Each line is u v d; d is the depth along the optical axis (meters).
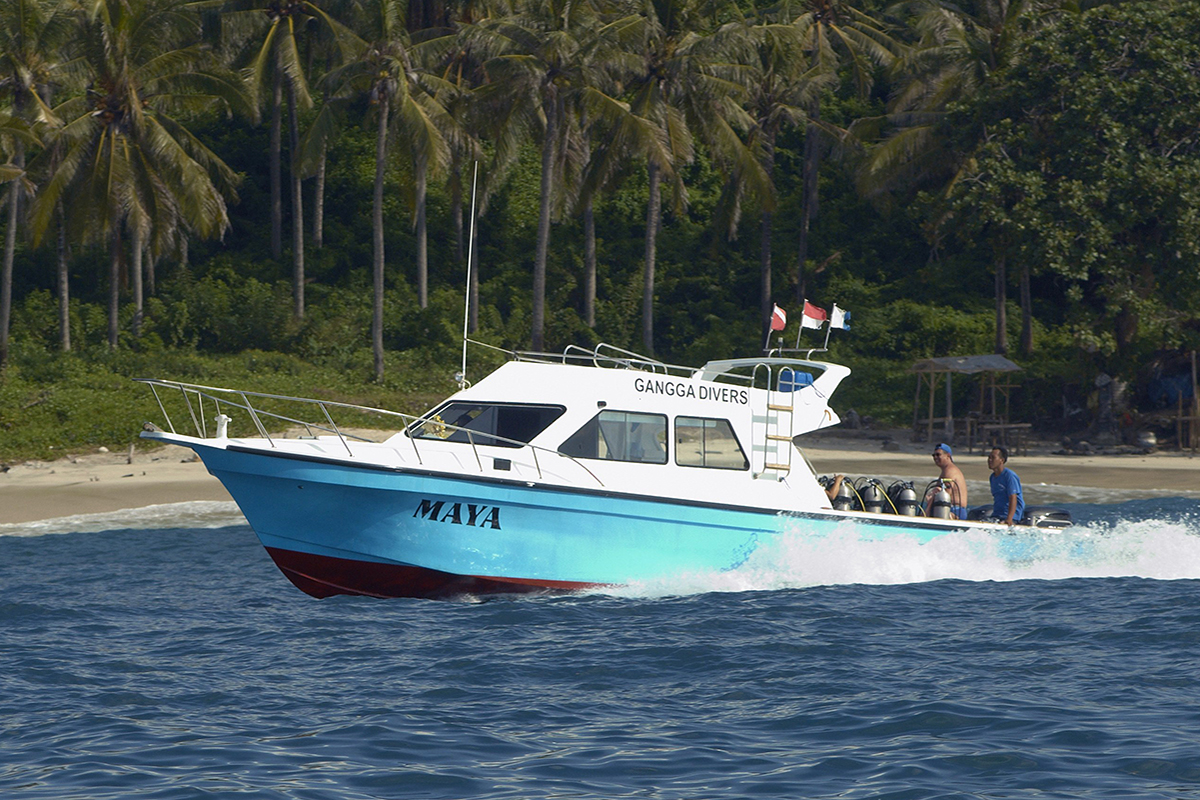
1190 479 105.12
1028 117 139.75
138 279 164.50
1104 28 134.12
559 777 28.19
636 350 174.12
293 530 48.84
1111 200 127.81
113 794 26.81
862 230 198.88
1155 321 127.81
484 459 50.12
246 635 44.53
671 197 199.88
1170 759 28.69
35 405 126.31
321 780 27.89
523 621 45.94
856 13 187.88
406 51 151.00
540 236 144.12
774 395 54.66
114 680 37.62
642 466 51.62
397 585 49.91
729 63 163.38
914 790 27.02
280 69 170.62
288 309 167.62
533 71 135.38
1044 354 160.88
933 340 170.12
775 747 30.42
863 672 37.75
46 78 143.25
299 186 169.88
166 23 148.38
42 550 70.50
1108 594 50.59
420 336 168.25
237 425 127.31
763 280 169.25
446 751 30.19
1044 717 32.38
